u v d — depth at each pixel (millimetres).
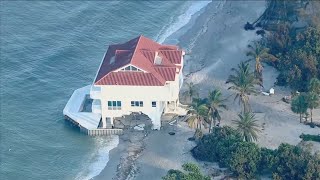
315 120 133125
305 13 156500
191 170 113812
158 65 132500
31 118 138125
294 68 140500
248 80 131000
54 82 149375
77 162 126625
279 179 114812
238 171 117062
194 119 126562
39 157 127875
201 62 154875
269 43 153500
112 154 127875
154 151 127438
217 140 123250
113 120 134000
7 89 145875
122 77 129750
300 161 115062
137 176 121188
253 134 123125
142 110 131750
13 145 130500
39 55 158375
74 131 134500
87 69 154500
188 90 142000
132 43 137625
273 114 135375
